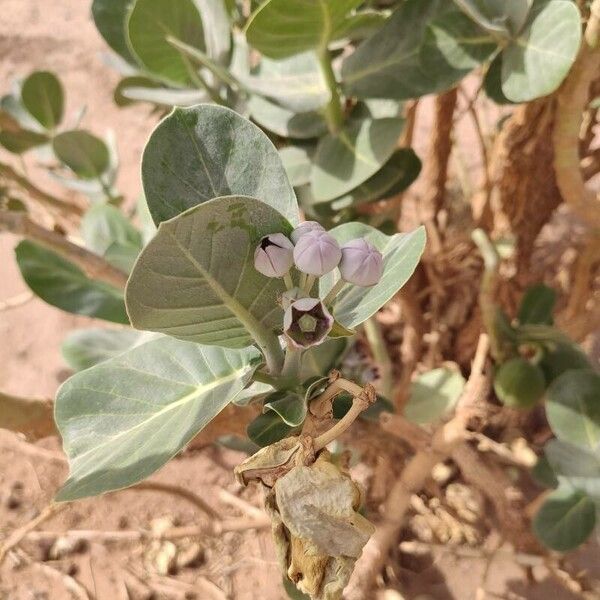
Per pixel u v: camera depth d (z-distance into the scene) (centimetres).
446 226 61
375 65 36
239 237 20
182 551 56
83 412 25
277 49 33
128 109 89
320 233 20
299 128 38
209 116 21
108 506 58
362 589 44
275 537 21
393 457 47
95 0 41
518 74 31
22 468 60
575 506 39
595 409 39
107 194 55
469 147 76
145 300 19
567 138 36
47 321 70
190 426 22
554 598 52
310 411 23
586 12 37
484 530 56
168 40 34
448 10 33
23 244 36
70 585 54
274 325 23
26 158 82
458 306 58
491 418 47
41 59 95
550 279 63
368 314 22
